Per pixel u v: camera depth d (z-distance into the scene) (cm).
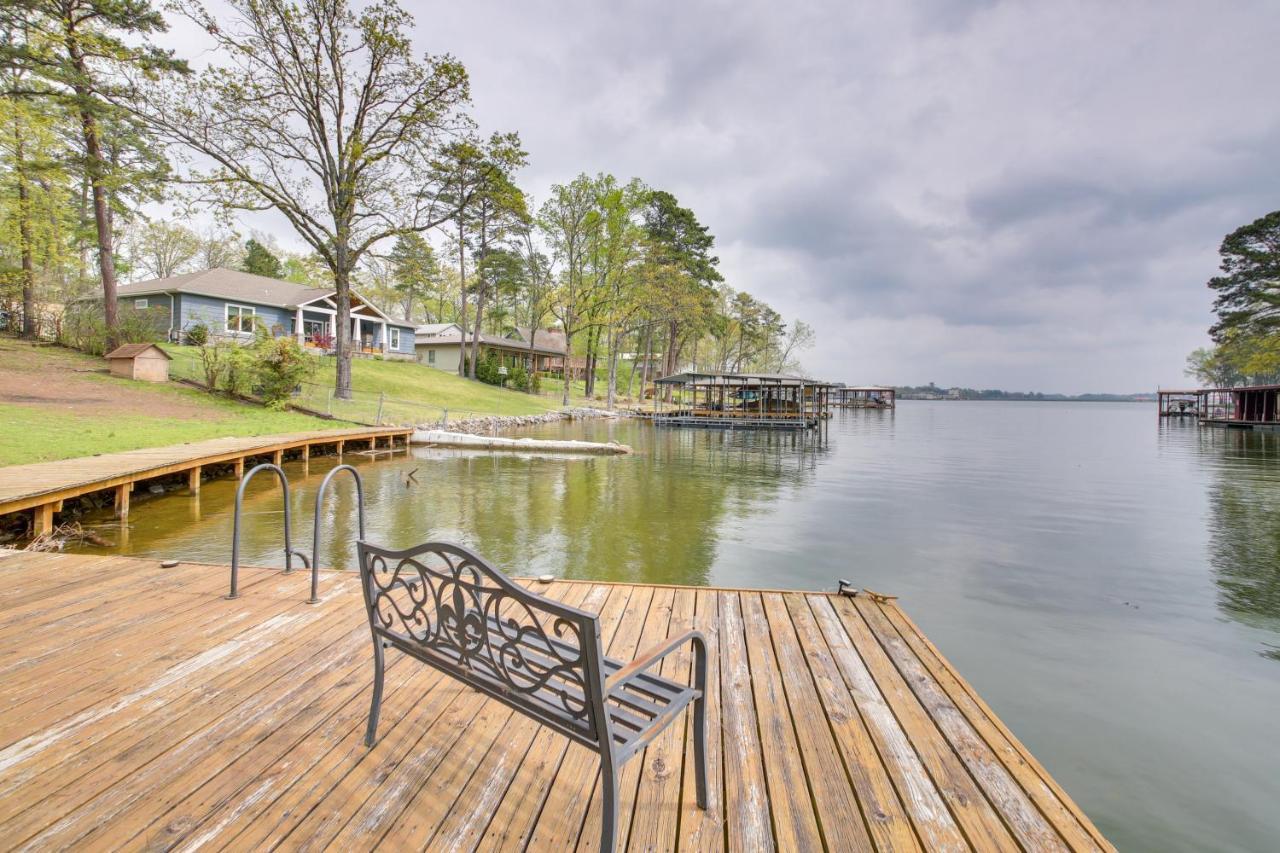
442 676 280
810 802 195
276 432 1467
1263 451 2473
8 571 432
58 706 248
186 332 2555
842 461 2000
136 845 169
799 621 361
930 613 593
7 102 1688
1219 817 298
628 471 1581
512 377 4081
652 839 176
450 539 822
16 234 2125
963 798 197
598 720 155
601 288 3734
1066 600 634
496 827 179
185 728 233
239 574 429
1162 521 1048
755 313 6631
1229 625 562
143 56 1720
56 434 1105
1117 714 402
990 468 1852
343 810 186
